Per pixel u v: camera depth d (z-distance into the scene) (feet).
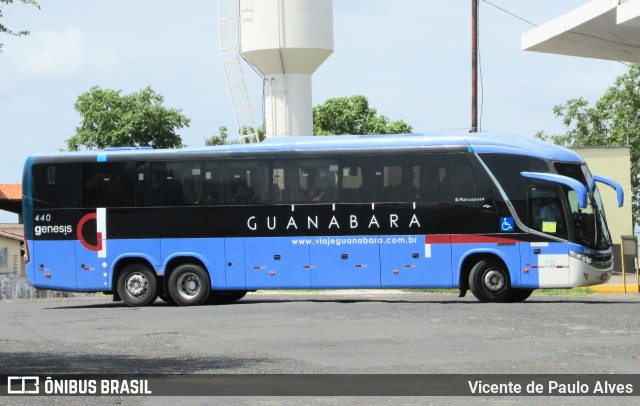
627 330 61.26
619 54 120.37
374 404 35.78
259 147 92.79
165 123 266.57
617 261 138.41
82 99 267.59
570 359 47.52
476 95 143.54
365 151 90.79
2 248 192.75
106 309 91.86
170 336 63.72
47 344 60.18
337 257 90.58
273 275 91.66
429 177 89.51
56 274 95.25
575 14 106.93
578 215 87.25
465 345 54.49
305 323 70.33
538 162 87.76
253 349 55.06
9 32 53.57
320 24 149.07
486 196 88.33
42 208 95.76
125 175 94.68
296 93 151.53
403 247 89.51
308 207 91.35
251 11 149.18
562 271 86.69
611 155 142.10
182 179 93.76
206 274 93.09
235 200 92.73
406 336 59.82
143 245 94.02
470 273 88.74
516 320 68.69
